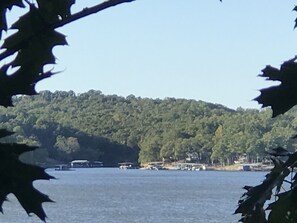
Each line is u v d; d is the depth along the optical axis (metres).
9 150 3.88
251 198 4.88
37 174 3.84
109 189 164.88
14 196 3.82
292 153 4.71
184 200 124.56
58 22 4.43
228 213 93.12
